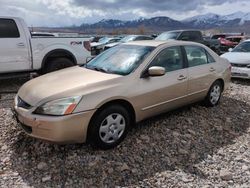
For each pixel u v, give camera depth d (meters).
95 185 3.29
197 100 5.63
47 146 4.07
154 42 5.11
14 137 4.38
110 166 3.64
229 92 7.61
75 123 3.59
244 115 5.81
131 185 3.31
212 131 4.89
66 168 3.58
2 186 3.23
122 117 4.09
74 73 4.49
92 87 3.85
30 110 3.69
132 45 5.11
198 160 3.91
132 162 3.76
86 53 8.78
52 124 3.50
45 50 7.96
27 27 7.66
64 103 3.57
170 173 3.56
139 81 4.30
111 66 4.66
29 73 7.85
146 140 4.37
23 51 7.57
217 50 20.02
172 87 4.80
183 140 4.47
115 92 3.94
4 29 7.25
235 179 3.48
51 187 3.25
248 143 4.51
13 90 7.44
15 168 3.59
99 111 3.83
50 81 4.18
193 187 3.29
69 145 4.09
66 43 8.30
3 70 7.36
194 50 5.49
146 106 4.43
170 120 5.19
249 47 10.23
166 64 4.82
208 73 5.66
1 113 5.45
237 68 9.16
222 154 4.10
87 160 3.73
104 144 3.94
